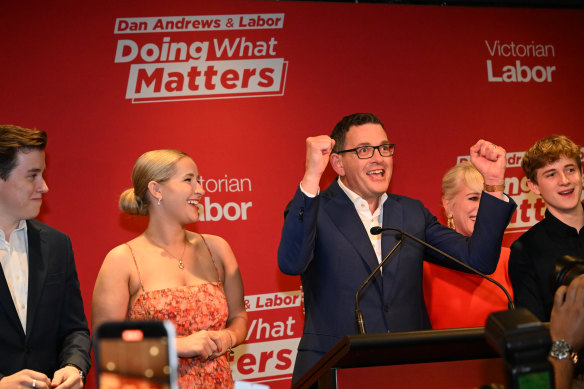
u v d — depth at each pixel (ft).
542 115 14.10
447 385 5.65
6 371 7.66
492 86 13.88
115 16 12.09
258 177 12.45
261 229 12.39
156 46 12.21
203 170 12.23
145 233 9.27
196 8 12.44
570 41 14.43
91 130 11.80
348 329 7.95
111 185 11.78
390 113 13.26
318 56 13.00
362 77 13.19
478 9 13.97
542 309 9.48
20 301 8.11
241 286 9.62
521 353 3.58
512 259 9.90
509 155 13.83
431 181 13.33
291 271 7.77
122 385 3.04
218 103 12.39
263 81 12.64
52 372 8.14
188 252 9.27
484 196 8.11
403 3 13.62
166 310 8.61
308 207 7.43
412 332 4.97
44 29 11.76
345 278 8.15
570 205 9.82
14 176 7.96
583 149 14.23
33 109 11.57
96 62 11.93
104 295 8.63
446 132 13.52
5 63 11.53
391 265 8.30
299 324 12.38
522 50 14.14
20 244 8.32
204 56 12.40
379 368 5.54
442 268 10.11
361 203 8.74
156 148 12.03
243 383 5.37
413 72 13.48
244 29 12.65
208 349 8.21
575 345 4.26
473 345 5.03
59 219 11.51
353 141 8.71
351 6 13.29
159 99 12.14
